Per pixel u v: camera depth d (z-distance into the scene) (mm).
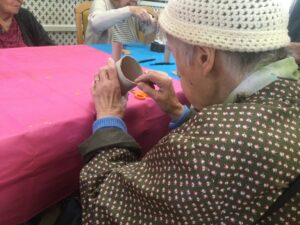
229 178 432
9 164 590
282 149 434
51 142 653
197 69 525
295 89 487
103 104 726
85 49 1365
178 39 505
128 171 564
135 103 825
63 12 2732
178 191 458
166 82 800
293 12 1548
